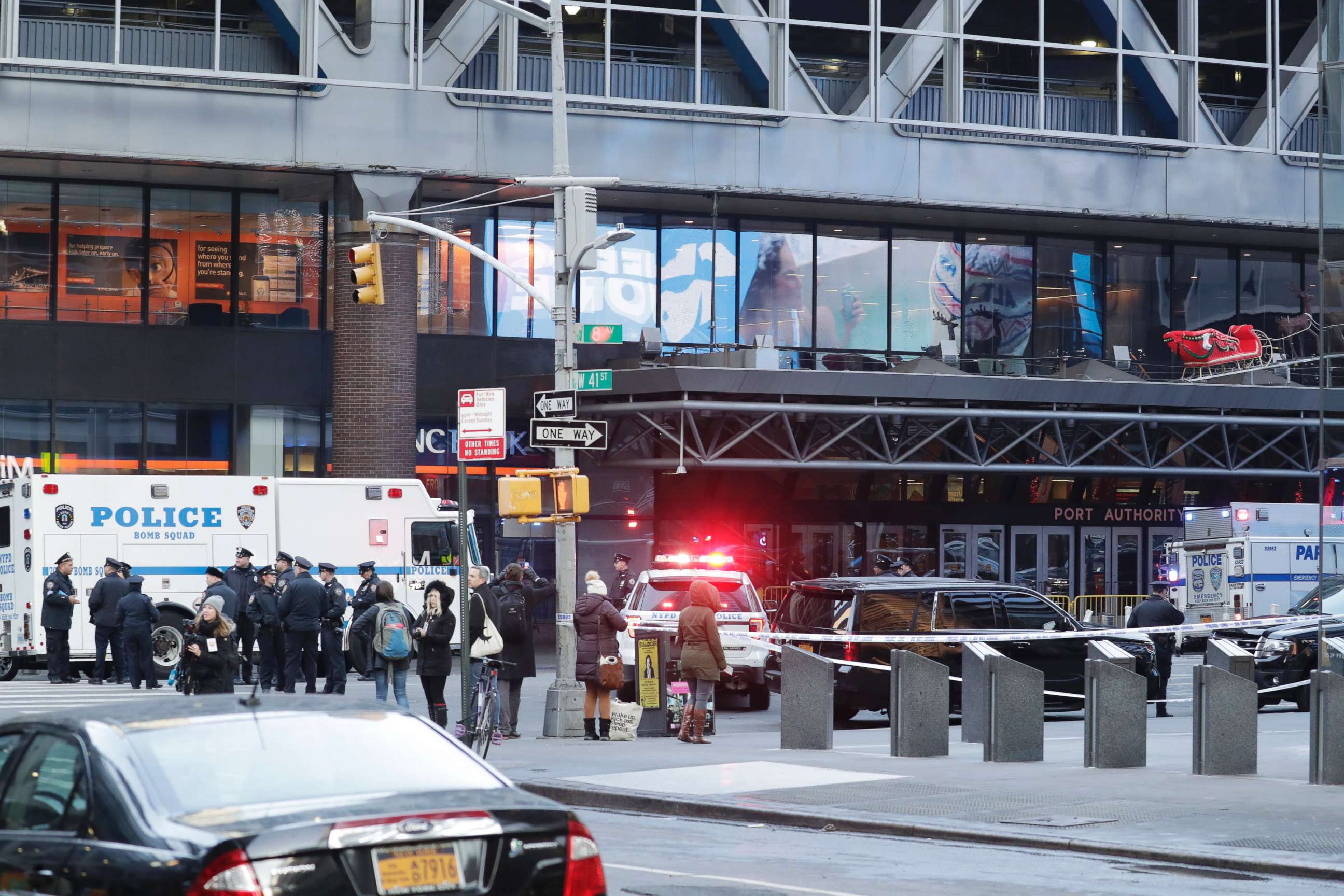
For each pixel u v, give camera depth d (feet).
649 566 146.51
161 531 102.68
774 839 44.50
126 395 133.90
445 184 131.75
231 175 129.90
